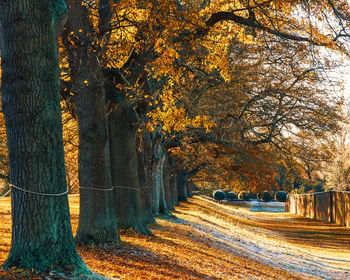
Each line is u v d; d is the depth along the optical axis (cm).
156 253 1395
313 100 2511
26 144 838
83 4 1382
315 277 1989
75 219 2220
